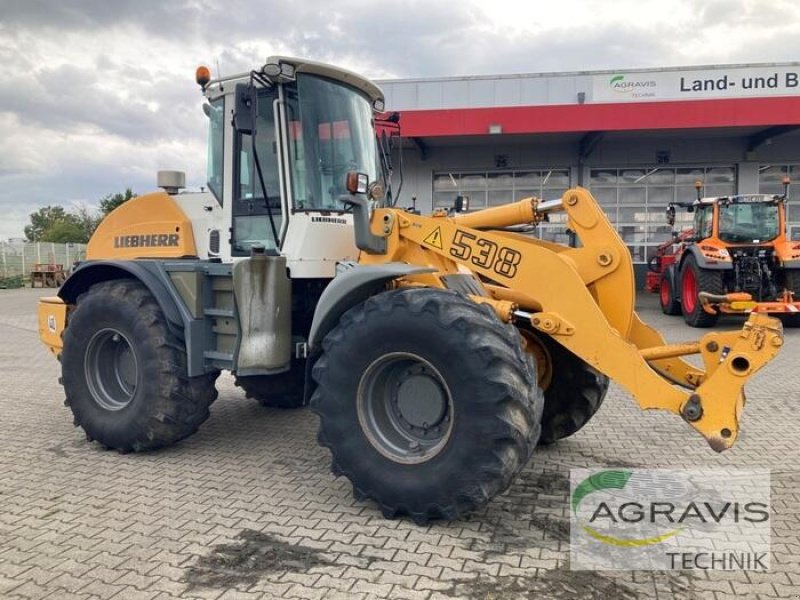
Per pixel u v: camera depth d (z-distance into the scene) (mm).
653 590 2928
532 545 3346
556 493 4043
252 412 6098
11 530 3537
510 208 4383
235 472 4453
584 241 3969
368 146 4898
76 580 3000
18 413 6117
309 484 4219
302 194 4426
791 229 18422
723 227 12102
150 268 4754
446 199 19484
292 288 4633
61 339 5609
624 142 18734
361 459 3639
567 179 19000
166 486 4188
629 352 3521
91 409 4902
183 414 4680
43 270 28656
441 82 18219
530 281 3748
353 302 3879
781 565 3156
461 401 3359
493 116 16406
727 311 11258
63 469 4523
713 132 17422
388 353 3557
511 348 3402
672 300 13555
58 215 76250
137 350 4672
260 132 4520
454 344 3363
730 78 17359
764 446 4953
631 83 17672
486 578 3014
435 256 4062
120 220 5422
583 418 4789
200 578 3014
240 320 4355
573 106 16234
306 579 3002
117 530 3525
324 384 3707
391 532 3484
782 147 18156
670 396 3441
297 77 4434
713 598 2865
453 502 3416
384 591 2896
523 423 3348
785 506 3840
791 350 9367
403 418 3715
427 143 18531
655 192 18891
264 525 3578
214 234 4902
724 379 3365
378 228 4145
